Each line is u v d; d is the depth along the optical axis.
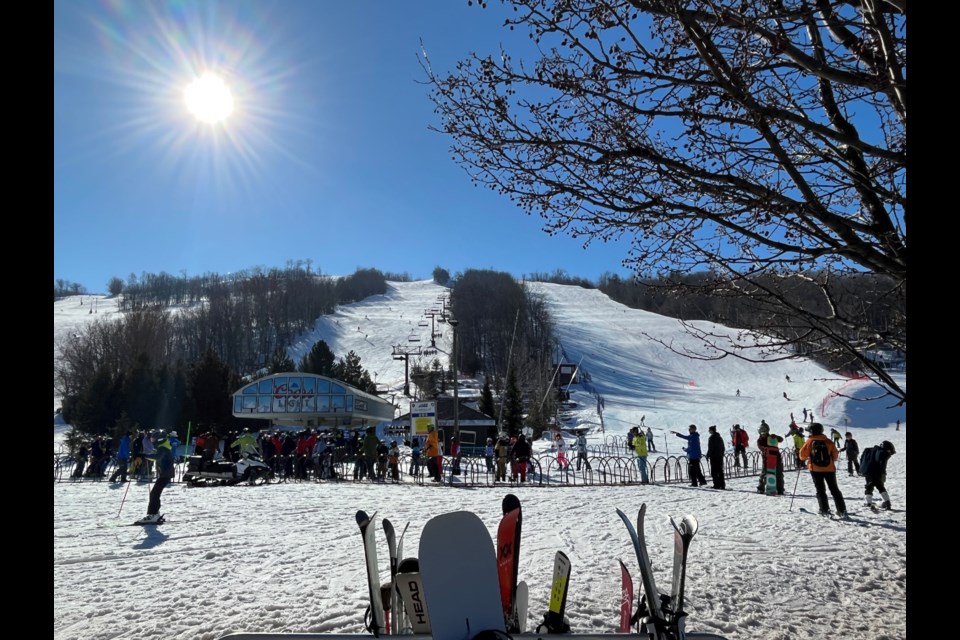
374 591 2.97
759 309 5.04
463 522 2.59
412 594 3.01
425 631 2.98
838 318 4.61
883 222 4.84
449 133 4.73
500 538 3.13
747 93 3.96
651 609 2.82
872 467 12.62
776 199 4.21
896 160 3.80
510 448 23.59
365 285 184.50
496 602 2.54
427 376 72.69
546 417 58.31
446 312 118.12
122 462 21.83
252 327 127.81
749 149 4.55
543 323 103.12
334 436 27.67
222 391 50.00
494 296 108.88
